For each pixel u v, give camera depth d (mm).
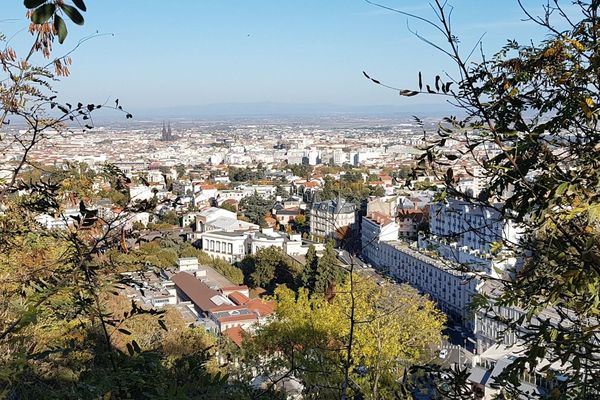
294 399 21500
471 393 7215
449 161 6707
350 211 105500
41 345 11086
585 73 5930
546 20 6141
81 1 3629
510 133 5742
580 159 6141
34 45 7520
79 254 8188
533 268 6473
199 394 7883
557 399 5844
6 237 9281
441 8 5184
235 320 51156
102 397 7367
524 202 6266
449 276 64938
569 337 5809
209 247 104250
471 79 5934
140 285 8883
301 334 22047
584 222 5824
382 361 21469
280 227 125562
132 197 9070
